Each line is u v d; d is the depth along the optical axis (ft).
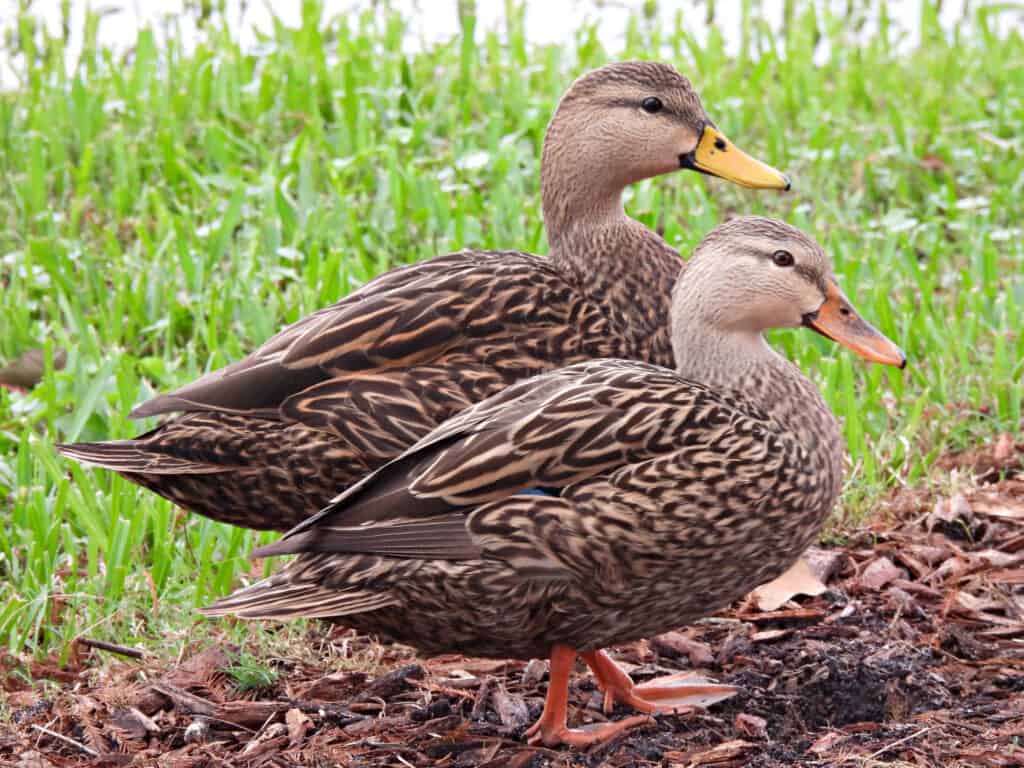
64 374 28.43
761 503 18.76
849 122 41.83
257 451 21.02
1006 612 22.79
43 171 36.29
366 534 18.51
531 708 20.84
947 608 22.68
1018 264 34.58
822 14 51.65
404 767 19.30
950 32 52.65
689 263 21.06
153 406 21.35
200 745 20.02
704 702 20.38
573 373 19.89
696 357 20.80
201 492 21.43
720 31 49.24
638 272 23.98
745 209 37.52
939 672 21.06
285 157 38.24
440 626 19.02
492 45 45.75
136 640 22.71
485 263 23.22
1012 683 20.76
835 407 28.25
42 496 24.68
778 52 48.93
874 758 18.66
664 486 18.39
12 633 22.66
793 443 19.27
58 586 23.82
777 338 30.60
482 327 22.08
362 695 21.25
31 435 25.02
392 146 37.27
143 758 19.70
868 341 20.93
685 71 46.19
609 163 24.41
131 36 48.85
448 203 35.27
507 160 37.14
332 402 21.09
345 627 21.94
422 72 44.47
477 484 18.48
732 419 19.02
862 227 36.01
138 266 33.35
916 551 24.29
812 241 20.95
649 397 19.08
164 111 40.83
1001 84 45.52
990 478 26.71
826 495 19.63
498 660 22.27
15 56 48.24
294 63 43.21
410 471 18.92
